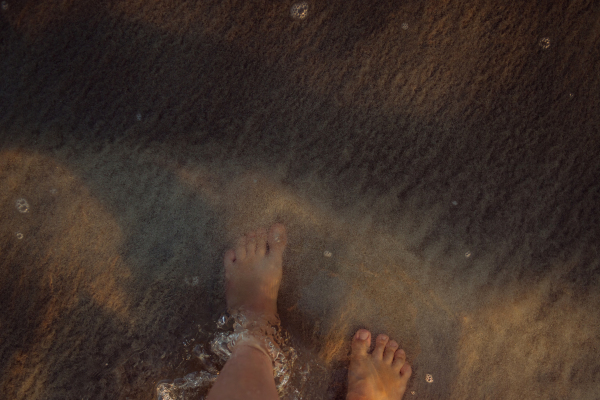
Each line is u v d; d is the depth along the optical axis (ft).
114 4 3.45
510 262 3.41
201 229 3.42
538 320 3.38
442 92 3.47
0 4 3.43
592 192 3.43
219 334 3.35
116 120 3.42
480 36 3.47
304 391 3.38
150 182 3.41
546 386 3.35
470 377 3.37
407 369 3.38
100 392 3.29
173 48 3.45
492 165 3.44
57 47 3.43
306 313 3.42
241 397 2.95
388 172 3.44
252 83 3.45
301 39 3.48
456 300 3.40
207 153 3.43
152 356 3.33
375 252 3.43
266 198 3.43
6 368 3.27
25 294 3.34
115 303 3.35
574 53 3.45
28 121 3.41
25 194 3.39
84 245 3.38
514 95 3.47
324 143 3.44
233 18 3.47
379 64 3.47
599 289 3.39
